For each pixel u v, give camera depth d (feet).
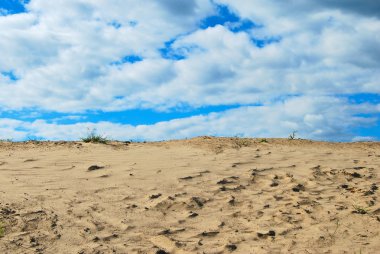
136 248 13.50
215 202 18.54
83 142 31.09
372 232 15.07
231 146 29.71
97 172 22.62
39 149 28.30
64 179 21.13
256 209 17.78
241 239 14.51
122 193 19.19
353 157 28.81
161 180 21.38
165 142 31.78
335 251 13.32
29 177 21.29
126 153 27.48
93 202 17.81
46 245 13.51
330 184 21.98
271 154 28.12
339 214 17.12
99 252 13.17
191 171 23.08
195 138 32.76
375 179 23.39
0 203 16.93
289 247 13.71
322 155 28.76
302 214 17.11
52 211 16.44
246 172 23.26
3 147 28.63
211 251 13.43
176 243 13.91
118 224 15.58
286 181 22.11
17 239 13.76
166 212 17.19
